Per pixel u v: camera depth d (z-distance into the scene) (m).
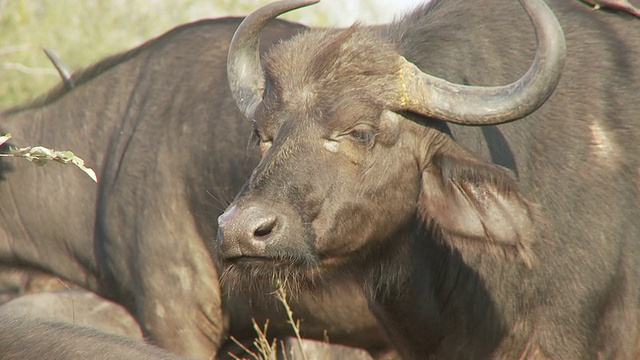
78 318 35.31
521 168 22.38
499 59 23.05
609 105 22.56
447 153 21.38
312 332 28.47
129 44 52.12
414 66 21.12
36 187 32.38
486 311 22.80
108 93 32.12
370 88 20.72
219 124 28.53
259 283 21.50
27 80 50.47
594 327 22.19
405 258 22.16
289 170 20.09
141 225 29.69
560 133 22.45
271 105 20.88
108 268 30.97
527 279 22.27
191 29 31.34
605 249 22.06
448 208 21.69
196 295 29.19
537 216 21.02
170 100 30.08
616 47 23.08
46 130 32.72
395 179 21.17
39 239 32.69
